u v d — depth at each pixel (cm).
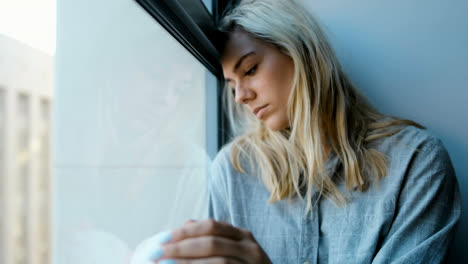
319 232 65
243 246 31
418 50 82
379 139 67
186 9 51
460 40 80
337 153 66
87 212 59
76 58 57
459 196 62
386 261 54
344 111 68
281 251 66
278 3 63
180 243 30
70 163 55
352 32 87
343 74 73
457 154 80
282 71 62
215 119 84
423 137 63
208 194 80
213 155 85
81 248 56
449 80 81
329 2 88
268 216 69
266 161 69
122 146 68
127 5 53
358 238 61
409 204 59
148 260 29
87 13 58
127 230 68
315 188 66
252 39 61
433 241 53
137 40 62
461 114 80
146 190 73
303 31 64
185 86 77
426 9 82
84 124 59
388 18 84
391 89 84
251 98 64
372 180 63
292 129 67
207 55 68
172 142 78
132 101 69
